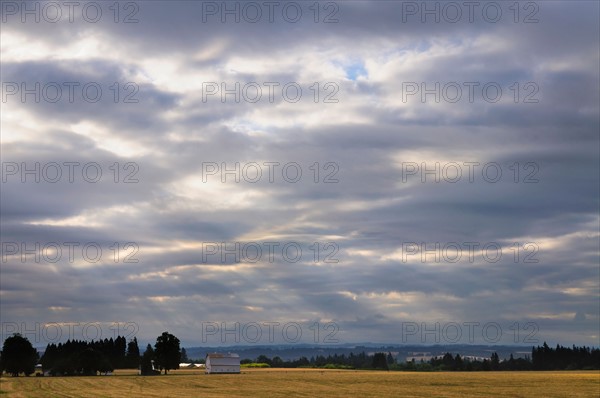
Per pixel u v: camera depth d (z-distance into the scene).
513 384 118.81
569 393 92.12
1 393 89.38
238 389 103.69
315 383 124.50
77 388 104.31
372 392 94.94
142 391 96.50
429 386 112.81
